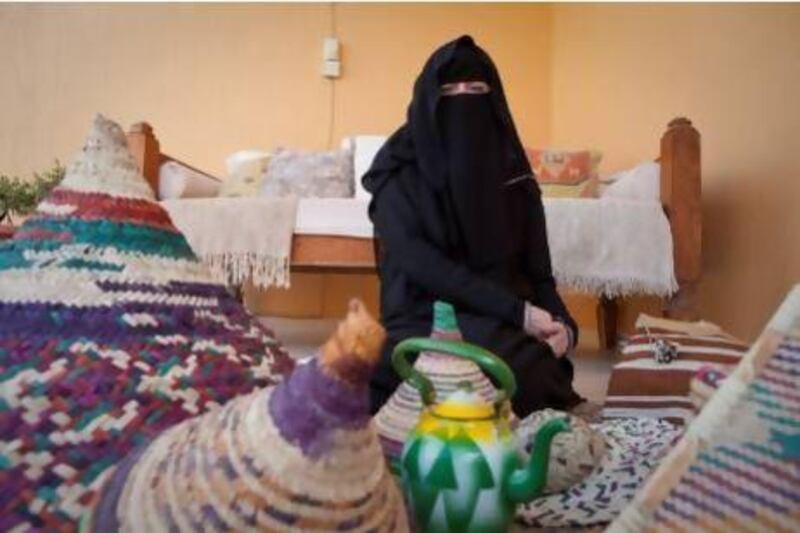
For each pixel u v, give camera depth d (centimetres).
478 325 112
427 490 53
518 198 135
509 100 341
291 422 35
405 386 69
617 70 279
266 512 34
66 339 44
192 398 45
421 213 125
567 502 67
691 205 197
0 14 319
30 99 322
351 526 35
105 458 42
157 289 49
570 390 126
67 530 40
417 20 338
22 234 50
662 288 196
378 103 338
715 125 206
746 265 187
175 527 34
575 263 195
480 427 54
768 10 177
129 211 50
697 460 41
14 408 41
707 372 51
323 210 206
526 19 343
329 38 335
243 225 203
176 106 331
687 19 224
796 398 39
